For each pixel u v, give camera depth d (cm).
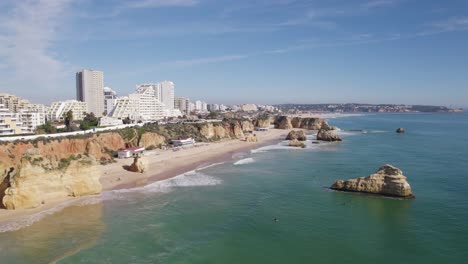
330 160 10319
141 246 4231
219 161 10400
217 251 4125
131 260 3862
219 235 4603
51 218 5122
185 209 5672
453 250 4084
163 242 4362
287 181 7588
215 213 5472
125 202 6016
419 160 9844
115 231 4681
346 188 6619
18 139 7981
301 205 5822
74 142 8981
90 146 9219
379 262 3828
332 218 5181
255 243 4350
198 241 4403
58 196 6047
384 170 6406
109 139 10594
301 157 11069
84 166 6344
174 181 7669
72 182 6216
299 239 4456
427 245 4228
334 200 6059
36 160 5794
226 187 7106
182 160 10406
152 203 5988
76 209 5578
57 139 8619
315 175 8169
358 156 10956
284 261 3881
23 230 4638
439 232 4609
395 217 5175
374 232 4641
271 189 6894
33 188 5597
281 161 10338
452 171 8212
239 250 4153
